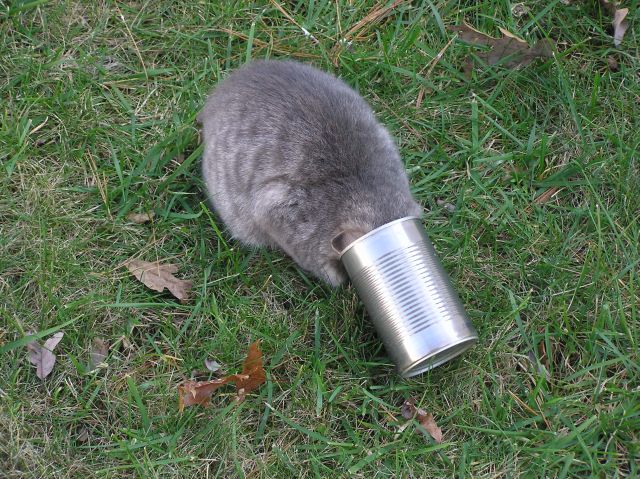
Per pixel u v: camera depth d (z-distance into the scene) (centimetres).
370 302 138
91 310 144
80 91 154
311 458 138
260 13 160
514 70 157
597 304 145
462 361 142
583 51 158
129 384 138
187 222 150
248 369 140
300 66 151
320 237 144
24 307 144
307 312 145
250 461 139
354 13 161
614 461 137
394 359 137
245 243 149
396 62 158
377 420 140
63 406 140
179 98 156
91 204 149
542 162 152
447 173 153
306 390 142
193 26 159
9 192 148
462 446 139
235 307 145
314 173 144
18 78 154
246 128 146
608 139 153
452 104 157
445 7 161
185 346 143
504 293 146
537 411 140
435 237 149
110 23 159
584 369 141
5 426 138
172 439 138
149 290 146
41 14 157
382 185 144
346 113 146
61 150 151
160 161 152
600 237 145
